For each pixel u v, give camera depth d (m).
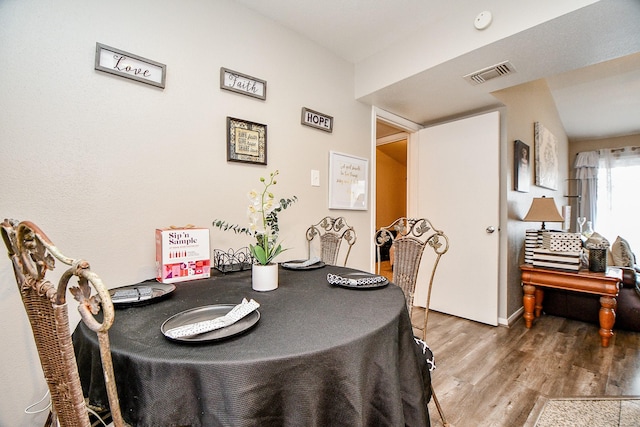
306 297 1.05
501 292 2.71
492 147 2.64
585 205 5.82
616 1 1.29
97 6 1.24
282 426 0.62
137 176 1.35
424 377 1.11
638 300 2.45
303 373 0.63
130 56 1.32
